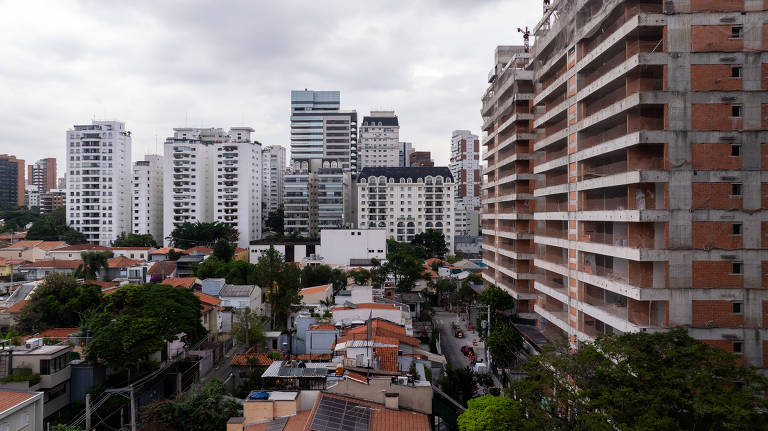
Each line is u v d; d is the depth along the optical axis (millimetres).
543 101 58406
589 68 44750
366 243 134750
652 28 35344
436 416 33469
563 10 49938
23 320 55875
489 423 28562
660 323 34781
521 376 48531
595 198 43875
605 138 41625
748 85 34250
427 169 178000
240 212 166500
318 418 26766
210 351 57406
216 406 35062
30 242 124250
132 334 43625
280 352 51500
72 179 165750
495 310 64438
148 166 172125
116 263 100562
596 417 23516
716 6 34594
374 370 34312
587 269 44250
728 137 34219
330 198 177625
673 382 23891
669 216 34281
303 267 106375
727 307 33688
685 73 34562
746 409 21766
